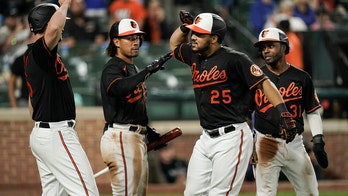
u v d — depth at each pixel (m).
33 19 27.62
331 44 55.59
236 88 28.17
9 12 60.47
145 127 29.98
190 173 28.94
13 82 49.16
